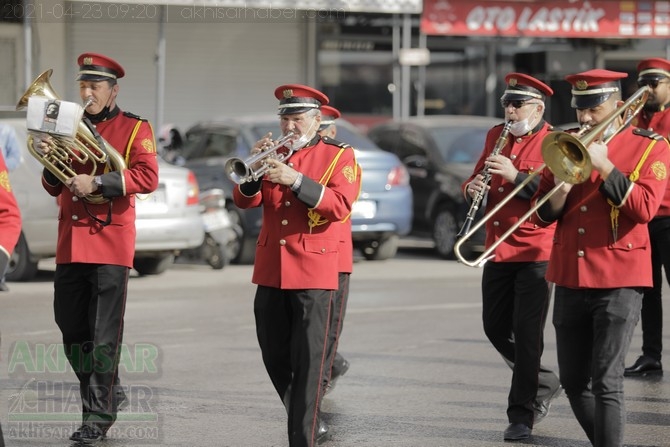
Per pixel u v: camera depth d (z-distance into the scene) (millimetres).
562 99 33312
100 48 31859
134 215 11367
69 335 11383
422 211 26375
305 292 10133
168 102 33062
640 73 14469
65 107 10641
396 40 35188
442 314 18750
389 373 14477
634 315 9852
